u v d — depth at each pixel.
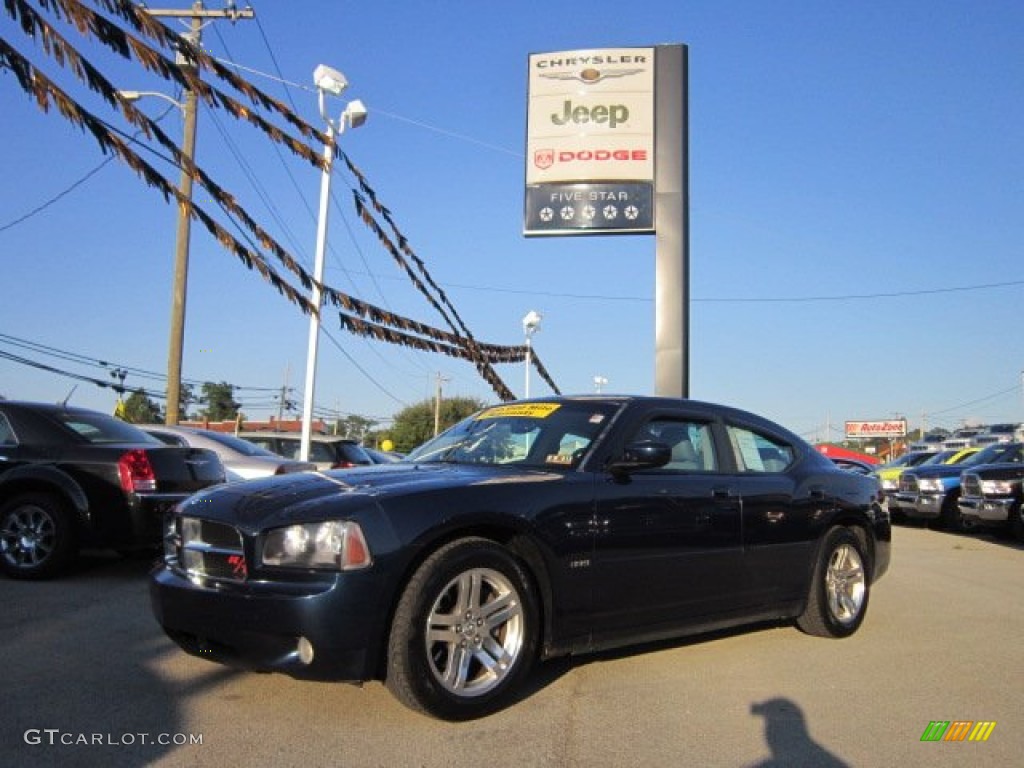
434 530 4.25
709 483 5.60
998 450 16.52
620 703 4.76
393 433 70.31
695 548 5.36
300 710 4.46
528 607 4.54
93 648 5.52
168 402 19.03
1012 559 11.70
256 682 4.89
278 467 10.84
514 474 4.91
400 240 10.53
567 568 4.73
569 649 4.80
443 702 4.20
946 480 16.30
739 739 4.27
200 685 4.82
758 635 6.48
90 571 8.26
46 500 7.66
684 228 15.95
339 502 4.26
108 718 4.31
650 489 5.22
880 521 6.88
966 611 7.70
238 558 4.25
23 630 5.96
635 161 16.16
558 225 16.12
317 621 3.98
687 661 5.66
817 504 6.27
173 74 5.71
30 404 8.09
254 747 3.98
